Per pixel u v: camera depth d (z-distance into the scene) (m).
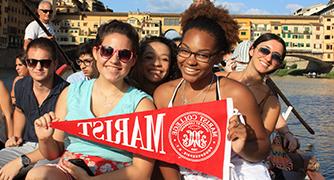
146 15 34.69
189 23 1.32
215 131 1.27
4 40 29.48
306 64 38.97
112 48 1.28
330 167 4.01
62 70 2.86
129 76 1.71
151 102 1.35
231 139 1.25
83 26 35.12
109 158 1.31
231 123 1.24
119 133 1.30
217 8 1.33
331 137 5.64
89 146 1.32
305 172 2.09
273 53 1.68
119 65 1.29
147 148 1.30
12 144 1.84
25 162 1.51
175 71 1.71
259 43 1.72
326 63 38.25
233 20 1.33
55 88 1.83
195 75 1.29
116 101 1.33
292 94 15.02
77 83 1.39
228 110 1.25
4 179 1.51
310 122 7.37
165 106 1.41
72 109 1.34
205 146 1.28
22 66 2.69
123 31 1.29
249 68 1.75
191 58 1.28
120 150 1.32
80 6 40.88
